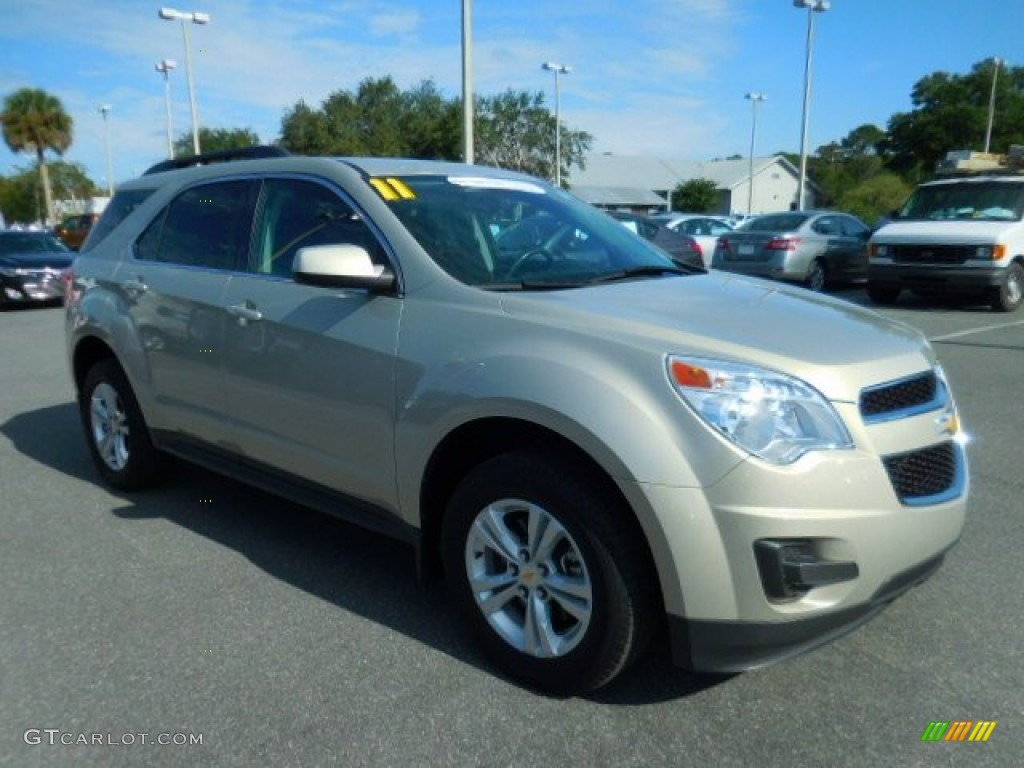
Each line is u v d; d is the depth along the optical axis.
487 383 2.95
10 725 2.87
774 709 2.89
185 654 3.29
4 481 5.41
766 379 2.62
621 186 66.75
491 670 3.16
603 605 2.75
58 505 4.95
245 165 4.36
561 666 2.90
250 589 3.84
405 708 2.93
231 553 4.24
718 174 71.38
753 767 2.61
